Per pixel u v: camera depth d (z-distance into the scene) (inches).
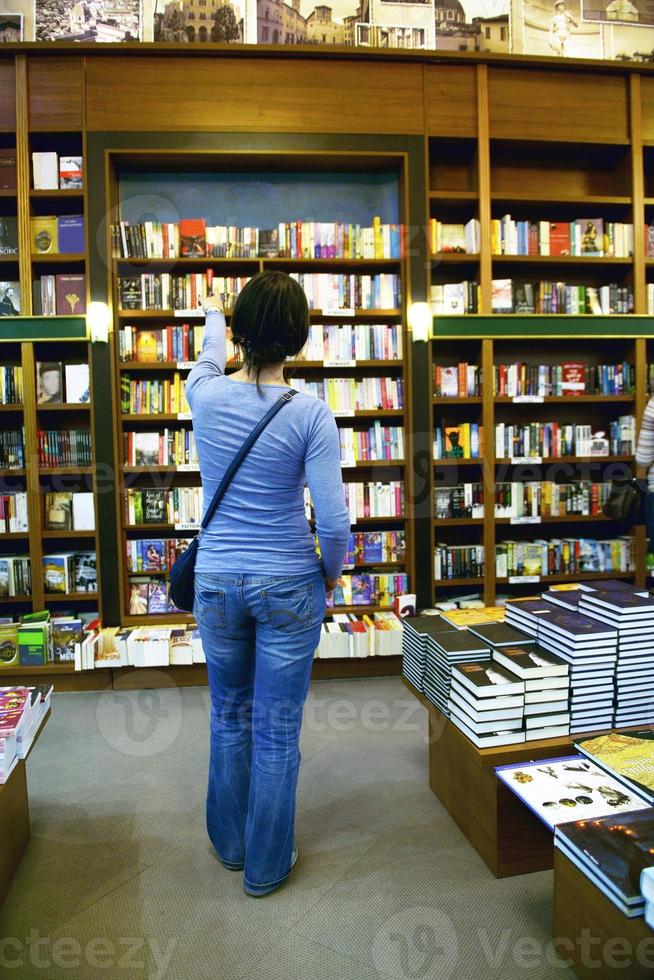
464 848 71.1
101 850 71.5
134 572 135.3
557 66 140.1
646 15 154.9
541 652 72.4
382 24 147.1
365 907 61.1
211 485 59.8
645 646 70.0
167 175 143.6
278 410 57.2
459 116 137.9
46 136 132.3
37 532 132.1
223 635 61.0
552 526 160.7
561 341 157.9
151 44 127.6
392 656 132.8
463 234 145.3
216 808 67.2
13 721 64.8
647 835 50.3
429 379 136.9
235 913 60.5
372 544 140.6
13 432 133.2
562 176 155.6
